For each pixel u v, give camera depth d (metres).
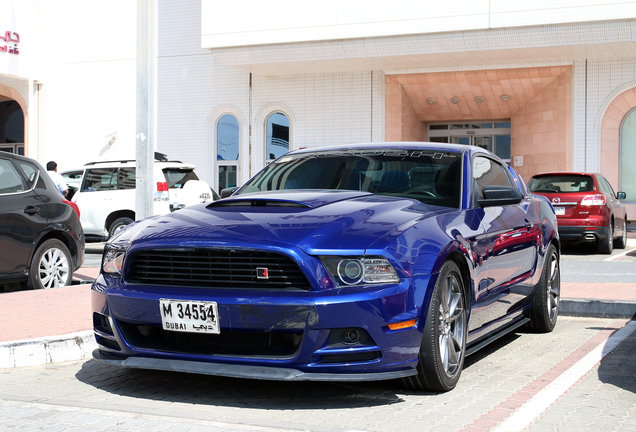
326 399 3.78
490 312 4.62
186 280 3.67
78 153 22.53
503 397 3.85
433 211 4.18
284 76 20.44
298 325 3.41
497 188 4.54
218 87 21.09
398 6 16.77
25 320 5.64
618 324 6.27
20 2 21.83
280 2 17.83
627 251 13.70
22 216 7.18
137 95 7.24
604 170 17.80
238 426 3.27
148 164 7.23
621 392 3.97
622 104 17.64
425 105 20.30
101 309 3.95
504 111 20.03
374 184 4.66
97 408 3.61
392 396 3.84
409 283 3.58
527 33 15.91
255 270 3.54
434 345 3.72
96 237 13.74
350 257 3.51
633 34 15.32
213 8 18.42
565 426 3.33
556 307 6.04
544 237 5.72
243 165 20.92
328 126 20.03
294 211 3.96
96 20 22.25
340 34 17.28
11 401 3.78
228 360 3.58
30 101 22.31
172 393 3.93
